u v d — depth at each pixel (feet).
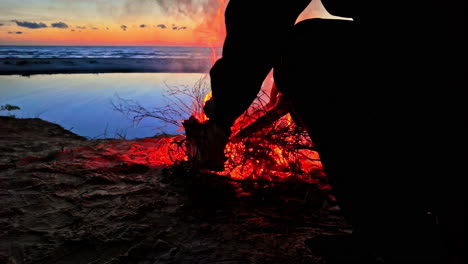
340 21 3.37
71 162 9.04
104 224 5.53
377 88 3.07
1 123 13.98
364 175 3.19
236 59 3.32
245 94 3.48
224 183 6.81
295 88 3.48
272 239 5.03
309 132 3.54
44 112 26.48
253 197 6.46
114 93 36.04
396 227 3.13
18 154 9.91
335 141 3.29
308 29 3.39
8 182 7.34
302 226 5.42
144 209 6.05
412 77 2.89
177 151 8.88
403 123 2.97
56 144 11.48
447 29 2.72
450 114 2.74
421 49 2.84
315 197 6.23
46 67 82.84
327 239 4.15
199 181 6.57
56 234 5.20
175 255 4.63
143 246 4.83
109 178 7.70
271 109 5.89
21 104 30.68
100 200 6.55
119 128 20.58
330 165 3.38
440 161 2.82
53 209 6.14
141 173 8.28
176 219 5.71
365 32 3.14
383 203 3.14
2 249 4.77
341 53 3.22
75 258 4.62
